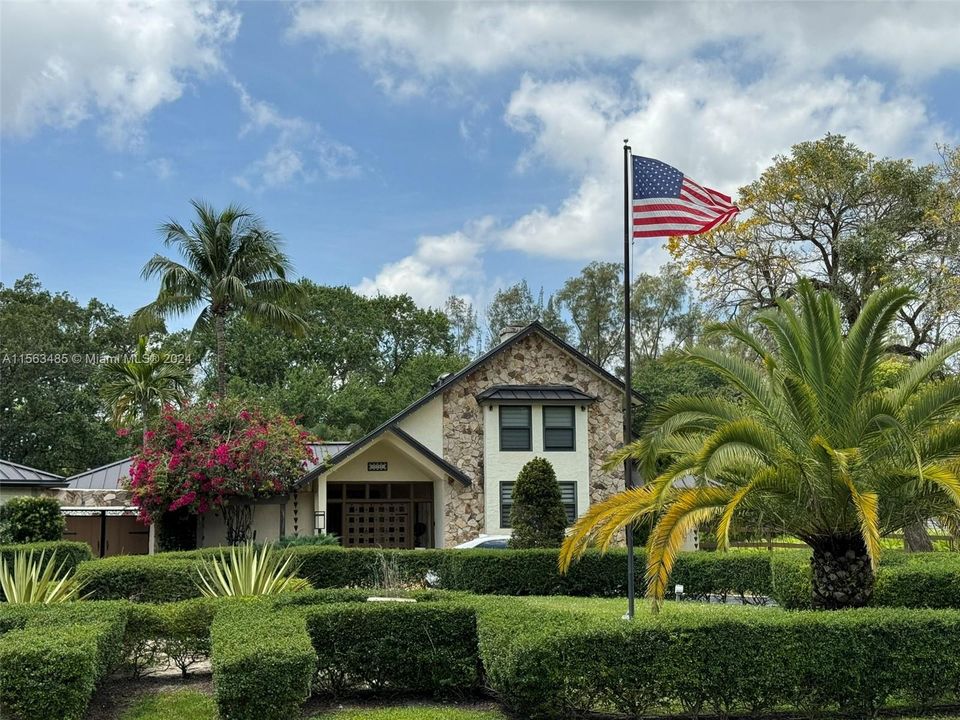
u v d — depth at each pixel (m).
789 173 33.12
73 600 13.85
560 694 9.16
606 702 9.46
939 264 29.59
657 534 11.75
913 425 12.35
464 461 30.55
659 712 9.45
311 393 48.12
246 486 27.33
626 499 13.27
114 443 48.28
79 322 50.38
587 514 13.41
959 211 29.58
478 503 30.22
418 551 21.62
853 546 12.86
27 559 18.64
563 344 31.25
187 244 36.12
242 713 8.48
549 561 20.88
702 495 12.22
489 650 9.63
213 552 18.98
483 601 11.08
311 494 29.34
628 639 9.15
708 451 11.87
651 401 45.25
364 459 30.00
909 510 13.03
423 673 10.44
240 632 9.49
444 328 58.69
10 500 23.48
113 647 9.98
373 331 55.94
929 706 9.67
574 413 31.03
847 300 32.25
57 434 47.16
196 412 29.12
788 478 12.25
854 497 11.11
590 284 58.34
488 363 31.19
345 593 12.15
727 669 9.21
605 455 31.16
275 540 27.41
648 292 55.69
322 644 10.36
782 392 12.82
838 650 9.36
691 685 9.17
